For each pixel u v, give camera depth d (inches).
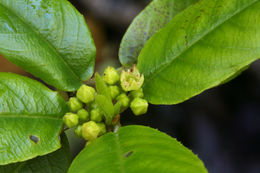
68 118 8.2
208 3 8.2
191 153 7.5
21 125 8.1
